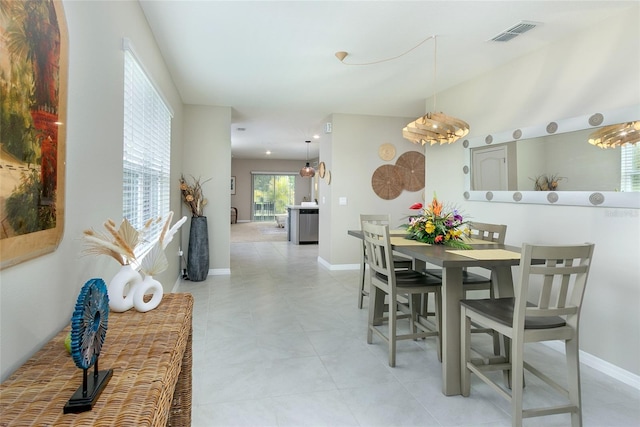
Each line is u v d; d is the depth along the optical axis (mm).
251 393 2059
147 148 2688
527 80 3117
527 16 2492
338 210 5543
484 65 3420
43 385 848
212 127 5059
